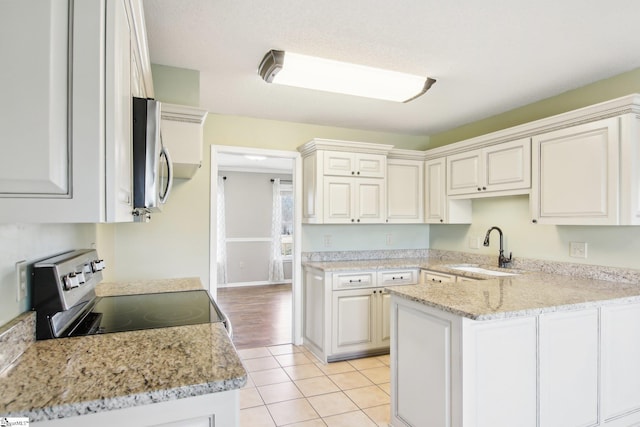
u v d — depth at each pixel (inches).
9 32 31.1
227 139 137.9
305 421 90.4
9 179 30.9
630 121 83.5
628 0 65.2
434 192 151.8
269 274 291.0
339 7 68.3
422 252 170.2
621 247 96.6
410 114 136.9
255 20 72.8
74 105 32.5
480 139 126.3
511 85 106.0
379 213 146.6
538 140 105.1
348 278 133.0
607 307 80.4
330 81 98.0
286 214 300.8
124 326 54.7
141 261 116.5
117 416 34.0
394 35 78.2
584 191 92.3
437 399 71.5
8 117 30.9
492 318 63.9
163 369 38.9
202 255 125.0
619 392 81.9
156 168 49.0
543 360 72.8
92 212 32.9
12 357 40.6
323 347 130.7
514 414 69.9
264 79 95.0
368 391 107.1
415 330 78.6
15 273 43.7
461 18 71.6
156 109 49.3
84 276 58.0
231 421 37.4
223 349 45.1
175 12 69.8
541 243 118.3
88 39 33.0
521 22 72.7
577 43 81.2
